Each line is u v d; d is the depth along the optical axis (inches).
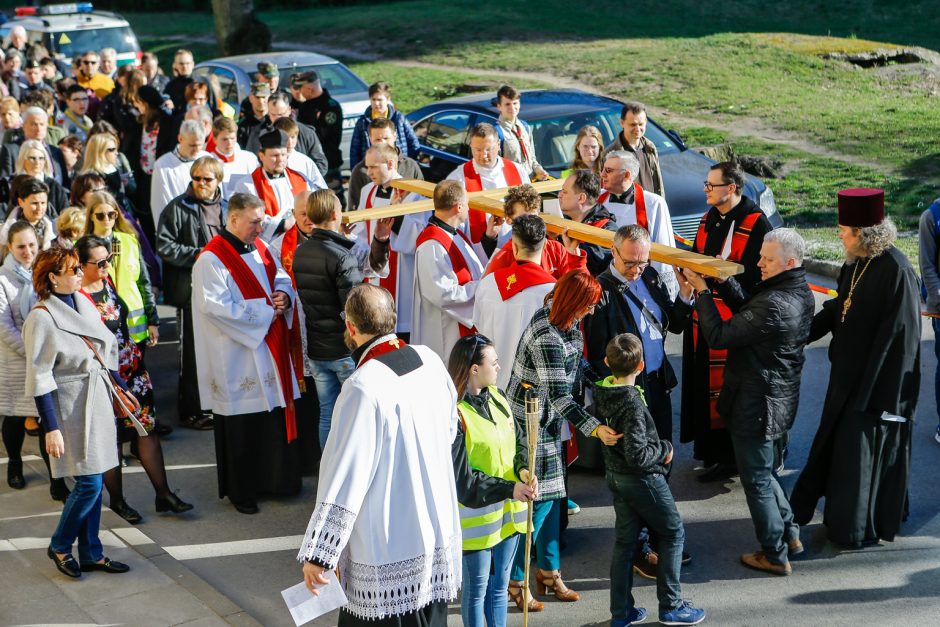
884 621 203.8
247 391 256.4
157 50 1153.4
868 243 219.8
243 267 255.4
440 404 161.2
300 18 1206.3
